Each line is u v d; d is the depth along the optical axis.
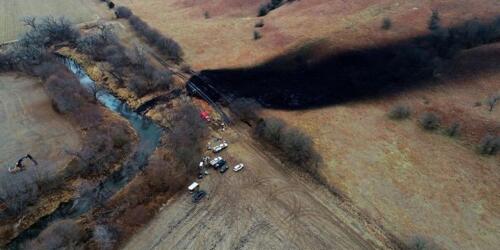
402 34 97.38
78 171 71.75
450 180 67.69
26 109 88.38
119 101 92.56
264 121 79.38
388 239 60.00
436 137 75.75
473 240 58.91
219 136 80.31
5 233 61.81
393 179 68.56
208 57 104.06
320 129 79.12
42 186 68.19
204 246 59.81
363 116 81.62
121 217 64.06
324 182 68.88
